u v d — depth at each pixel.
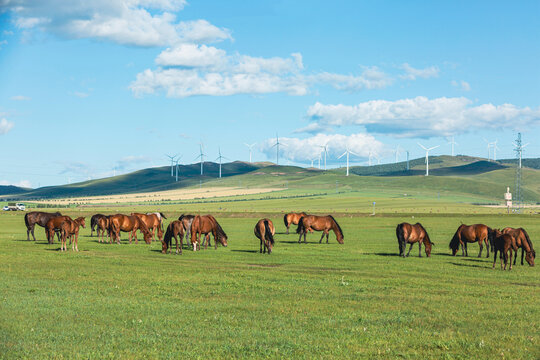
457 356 11.38
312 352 11.58
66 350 11.55
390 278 22.47
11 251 32.41
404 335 13.05
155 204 195.25
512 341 12.60
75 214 105.06
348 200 181.50
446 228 62.78
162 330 13.30
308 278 22.19
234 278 21.94
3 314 14.79
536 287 20.91
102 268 24.84
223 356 11.26
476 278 23.34
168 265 26.38
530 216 88.69
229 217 99.88
